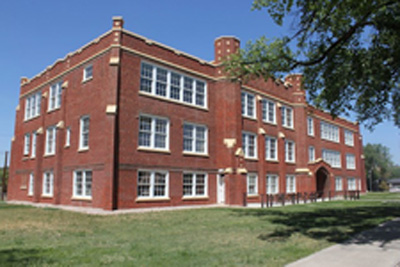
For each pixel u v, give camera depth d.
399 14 11.75
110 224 13.16
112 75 19.75
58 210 18.66
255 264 7.08
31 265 6.89
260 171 27.97
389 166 126.56
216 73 26.25
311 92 14.52
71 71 24.19
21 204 24.02
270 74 13.31
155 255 7.84
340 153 45.19
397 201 29.06
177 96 23.34
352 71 13.25
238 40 26.64
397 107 15.22
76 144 22.16
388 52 12.27
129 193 19.48
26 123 29.56
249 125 27.56
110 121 19.12
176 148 22.52
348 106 14.37
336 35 12.78
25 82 31.05
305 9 12.05
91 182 20.42
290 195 29.28
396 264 7.30
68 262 7.14
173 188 21.98
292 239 10.08
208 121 25.09
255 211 19.12
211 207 22.03
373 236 10.58
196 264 7.05
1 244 9.07
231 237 10.34
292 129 33.50
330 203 26.97
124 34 20.67
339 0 11.24
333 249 8.64
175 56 23.47
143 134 20.89
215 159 25.16
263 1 11.64
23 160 28.89
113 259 7.41
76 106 22.91
